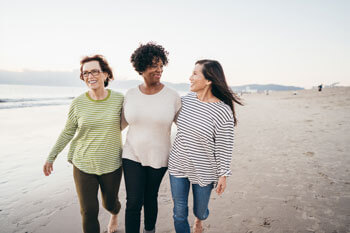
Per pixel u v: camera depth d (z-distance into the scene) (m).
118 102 1.86
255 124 9.64
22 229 2.36
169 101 1.82
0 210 2.77
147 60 1.63
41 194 3.24
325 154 4.66
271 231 2.21
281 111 15.11
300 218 2.42
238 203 2.79
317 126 8.03
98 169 1.77
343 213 2.49
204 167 1.70
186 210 1.78
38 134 7.89
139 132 1.82
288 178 3.53
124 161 1.83
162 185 3.46
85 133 1.77
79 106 1.78
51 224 2.46
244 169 4.01
